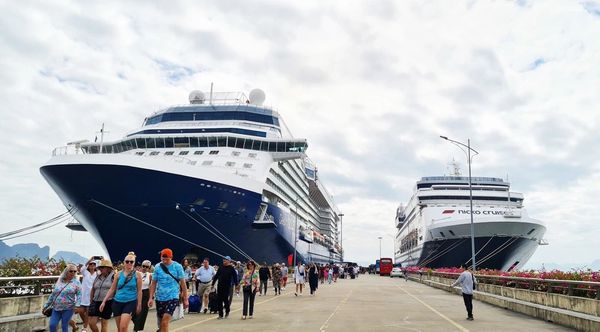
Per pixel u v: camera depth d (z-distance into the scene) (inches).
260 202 1444.4
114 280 345.1
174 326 500.4
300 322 544.1
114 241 1268.5
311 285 1059.3
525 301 709.3
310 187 2974.9
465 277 596.4
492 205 2455.7
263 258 1734.7
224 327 494.6
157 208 1210.6
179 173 1202.0
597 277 613.9
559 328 506.0
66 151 1236.5
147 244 1274.6
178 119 1817.2
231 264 594.9
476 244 2001.7
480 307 771.4
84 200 1181.7
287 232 1894.7
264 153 1643.7
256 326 504.7
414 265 2832.2
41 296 483.2
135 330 409.4
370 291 1238.9
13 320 410.6
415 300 922.1
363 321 559.5
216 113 1828.2
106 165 1125.1
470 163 1412.4
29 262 557.0
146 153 1576.0
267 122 1856.5
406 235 3427.7
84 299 410.3
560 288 622.2
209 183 1262.3
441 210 2411.4
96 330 363.9
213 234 1342.3
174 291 345.7
